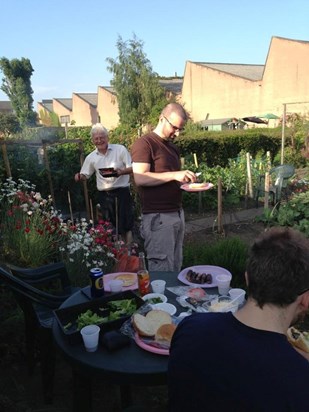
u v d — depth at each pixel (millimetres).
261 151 14516
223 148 13398
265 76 28875
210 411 1026
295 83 26719
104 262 3725
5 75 44844
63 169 6129
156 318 1871
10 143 5484
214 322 1116
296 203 6117
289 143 15406
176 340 1179
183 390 1098
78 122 51344
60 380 2662
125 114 34688
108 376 1594
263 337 1019
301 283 1039
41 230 3967
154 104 34344
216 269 2643
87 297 2334
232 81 31594
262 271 1049
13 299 3232
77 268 3646
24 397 2457
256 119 22062
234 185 8836
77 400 1819
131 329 1866
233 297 2186
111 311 2045
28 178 5734
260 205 8508
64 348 1767
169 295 2316
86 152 7855
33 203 4223
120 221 5020
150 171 3088
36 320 2494
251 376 974
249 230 6734
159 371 1578
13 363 2787
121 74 34188
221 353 1033
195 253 4469
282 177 8172
